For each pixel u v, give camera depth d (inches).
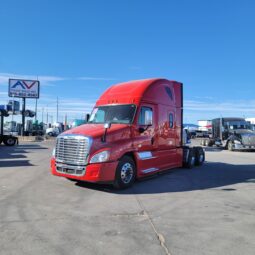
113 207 276.2
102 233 209.3
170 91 477.1
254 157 799.1
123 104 399.2
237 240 200.1
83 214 253.0
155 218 245.3
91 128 360.8
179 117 508.4
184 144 544.7
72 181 394.3
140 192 343.3
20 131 1911.9
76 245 188.5
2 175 439.5
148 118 406.6
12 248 183.3
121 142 355.9
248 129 1097.4
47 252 178.1
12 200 295.7
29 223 228.2
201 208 277.6
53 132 2281.0
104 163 331.9
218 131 1226.6
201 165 602.5
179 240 198.5
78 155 336.2
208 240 199.3
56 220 235.9
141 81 431.8
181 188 369.7
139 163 382.3
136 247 186.4
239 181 423.5
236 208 279.1
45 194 322.7
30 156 722.8
